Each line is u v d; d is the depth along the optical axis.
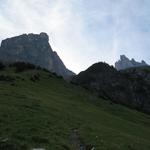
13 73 117.25
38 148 28.91
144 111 152.62
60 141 34.72
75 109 77.50
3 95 62.69
